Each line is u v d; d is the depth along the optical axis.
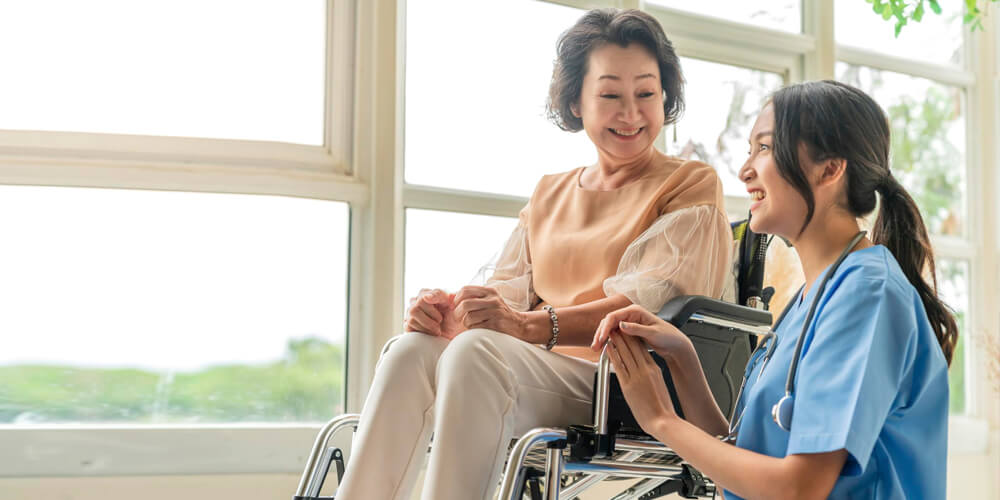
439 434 1.27
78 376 2.07
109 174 2.08
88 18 2.15
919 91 3.29
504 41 2.52
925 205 3.27
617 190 1.77
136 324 2.12
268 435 2.17
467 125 2.46
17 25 2.10
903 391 1.03
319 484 1.49
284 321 2.24
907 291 1.04
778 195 1.14
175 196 2.17
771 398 1.11
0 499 1.94
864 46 3.17
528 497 1.55
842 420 0.95
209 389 2.17
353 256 2.30
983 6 3.40
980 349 3.33
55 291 2.07
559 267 1.74
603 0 2.63
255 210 2.23
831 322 1.02
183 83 2.21
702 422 1.32
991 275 3.36
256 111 2.27
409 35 2.40
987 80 3.39
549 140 2.56
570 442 1.25
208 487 2.10
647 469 1.35
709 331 1.46
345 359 2.30
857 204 1.13
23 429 1.99
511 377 1.34
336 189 2.26
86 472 2.02
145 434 2.07
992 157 3.38
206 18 2.24
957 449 3.22
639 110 1.77
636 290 1.54
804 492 0.96
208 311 2.18
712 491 1.43
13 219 2.05
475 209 2.44
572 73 1.86
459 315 1.51
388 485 1.35
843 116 1.12
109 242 2.11
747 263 1.74
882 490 1.01
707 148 2.79
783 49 2.93
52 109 2.11
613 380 1.37
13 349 2.03
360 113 2.30
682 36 2.76
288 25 2.31
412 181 2.39
